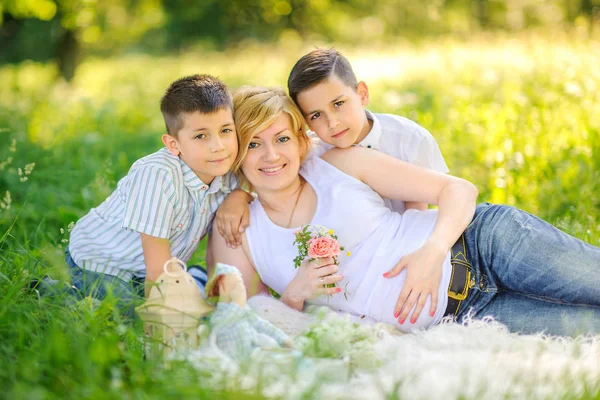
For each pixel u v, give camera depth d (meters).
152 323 2.96
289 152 3.44
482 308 3.33
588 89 6.82
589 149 5.68
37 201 5.66
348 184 3.53
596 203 5.08
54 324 2.80
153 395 2.40
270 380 2.52
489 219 3.38
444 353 2.80
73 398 2.36
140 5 20.80
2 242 4.07
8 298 3.04
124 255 3.61
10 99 12.54
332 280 3.26
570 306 3.24
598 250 3.20
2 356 2.70
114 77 17.75
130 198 3.41
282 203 3.57
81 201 5.67
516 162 5.62
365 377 2.57
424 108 8.03
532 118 6.45
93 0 16.08
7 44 22.83
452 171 5.95
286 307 3.23
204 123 3.31
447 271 3.31
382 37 26.12
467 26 25.34
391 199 3.70
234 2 27.16
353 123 3.62
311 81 3.56
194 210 3.59
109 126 9.22
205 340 2.89
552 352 2.87
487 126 6.59
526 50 9.99
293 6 26.98
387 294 3.31
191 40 28.75
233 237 3.56
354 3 27.38
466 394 2.37
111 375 2.58
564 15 20.30
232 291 2.95
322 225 3.43
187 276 3.00
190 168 3.51
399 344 2.88
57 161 6.83
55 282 3.41
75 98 11.25
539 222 3.32
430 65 10.78
